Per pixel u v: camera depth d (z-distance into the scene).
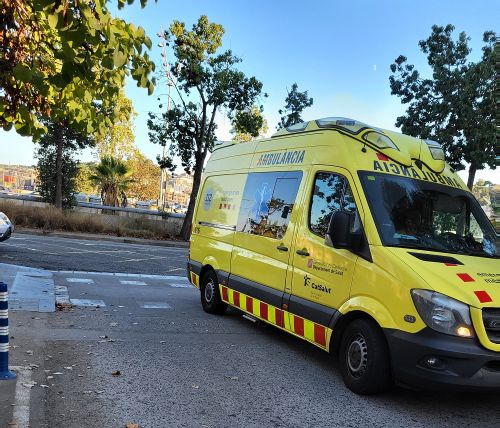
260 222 6.99
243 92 23.83
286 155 6.82
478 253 5.30
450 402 4.91
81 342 6.16
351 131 5.81
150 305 8.84
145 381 4.98
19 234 19.17
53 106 4.46
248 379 5.28
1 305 4.68
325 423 4.27
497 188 16.69
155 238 23.61
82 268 12.41
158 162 25.11
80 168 28.52
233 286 7.49
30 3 3.75
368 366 4.76
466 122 17.33
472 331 4.24
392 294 4.61
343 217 5.01
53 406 4.21
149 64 3.91
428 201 5.50
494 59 17.30
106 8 3.48
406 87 18.53
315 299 5.59
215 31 23.42
